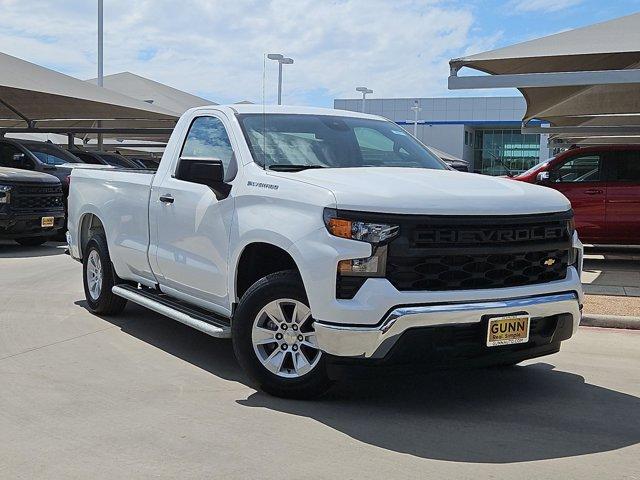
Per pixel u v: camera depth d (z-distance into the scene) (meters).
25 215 13.05
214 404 4.90
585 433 4.49
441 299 4.42
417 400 5.07
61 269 11.16
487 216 4.58
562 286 4.89
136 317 7.61
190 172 5.42
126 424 4.50
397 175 5.06
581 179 12.73
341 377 4.64
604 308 8.28
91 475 3.76
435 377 5.66
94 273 7.69
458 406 4.96
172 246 6.07
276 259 5.34
